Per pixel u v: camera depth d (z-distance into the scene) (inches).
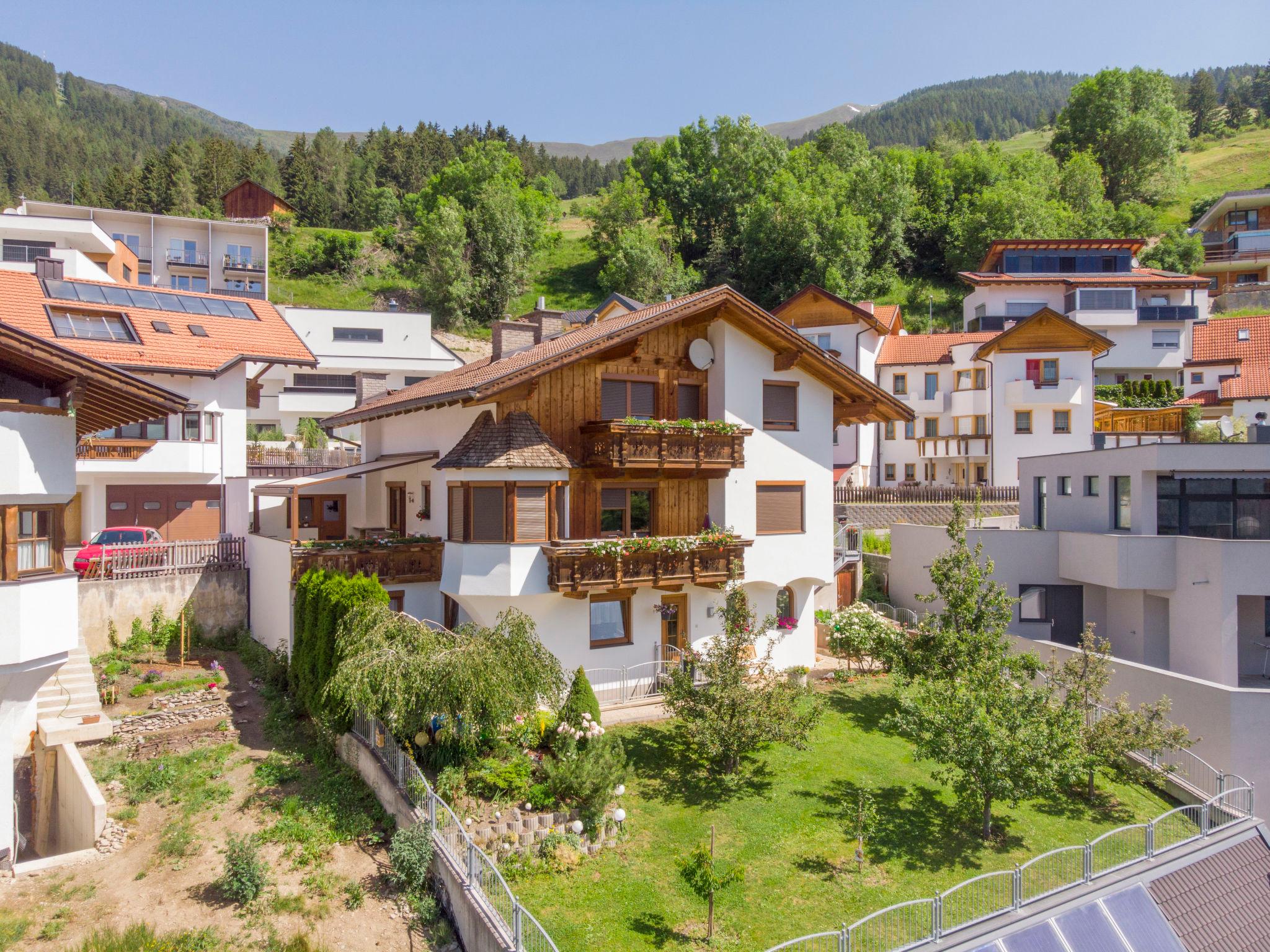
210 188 4384.8
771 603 1040.2
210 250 2888.8
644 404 979.9
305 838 633.0
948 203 3695.9
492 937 502.9
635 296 3535.9
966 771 693.3
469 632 736.3
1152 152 4106.8
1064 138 4340.6
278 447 1918.1
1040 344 1907.0
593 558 856.9
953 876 637.3
